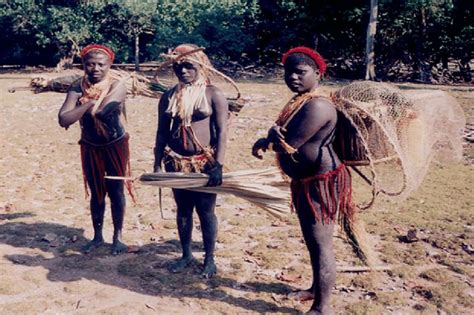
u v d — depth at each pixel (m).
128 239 6.40
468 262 5.77
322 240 4.51
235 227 6.83
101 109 5.42
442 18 24.47
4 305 4.80
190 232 5.59
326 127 4.30
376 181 4.46
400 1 24.19
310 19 26.17
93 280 5.33
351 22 25.89
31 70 29.22
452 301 4.93
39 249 6.10
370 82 4.47
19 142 11.64
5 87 21.11
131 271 5.52
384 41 25.61
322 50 27.25
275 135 4.32
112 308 4.77
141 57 30.58
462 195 8.07
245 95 18.75
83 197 7.98
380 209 7.40
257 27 27.62
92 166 5.82
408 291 5.14
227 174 5.09
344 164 4.51
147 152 10.89
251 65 28.47
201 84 5.16
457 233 6.56
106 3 27.19
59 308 4.79
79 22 27.31
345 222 4.77
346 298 5.02
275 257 5.84
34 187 8.42
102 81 5.50
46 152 10.79
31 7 27.27
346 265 5.67
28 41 30.16
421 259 5.81
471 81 24.98
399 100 4.31
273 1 26.89
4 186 8.47
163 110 5.22
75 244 6.25
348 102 4.31
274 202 5.18
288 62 4.34
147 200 7.89
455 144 4.68
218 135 5.13
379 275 5.45
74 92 5.52
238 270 5.55
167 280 5.33
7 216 7.14
